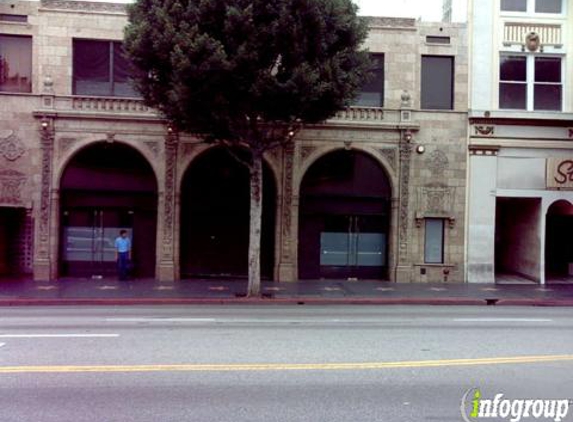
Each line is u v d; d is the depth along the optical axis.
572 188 22.72
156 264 21.84
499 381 7.88
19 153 21.05
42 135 21.08
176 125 18.50
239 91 16.47
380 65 22.45
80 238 22.09
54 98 21.16
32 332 11.44
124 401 6.88
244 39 15.92
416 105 22.42
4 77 21.22
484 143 22.47
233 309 15.96
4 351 9.53
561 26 23.05
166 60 16.19
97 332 11.46
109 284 20.28
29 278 21.34
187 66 15.30
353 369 8.45
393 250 22.42
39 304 16.81
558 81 23.11
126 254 21.25
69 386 7.46
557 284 22.45
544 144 22.67
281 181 21.98
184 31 15.66
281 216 21.98
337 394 7.23
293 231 22.06
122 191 21.97
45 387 7.42
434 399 7.08
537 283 22.69
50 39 21.22
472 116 22.34
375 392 7.34
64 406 6.69
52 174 21.20
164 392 7.24
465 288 20.95
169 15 16.23
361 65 17.89
